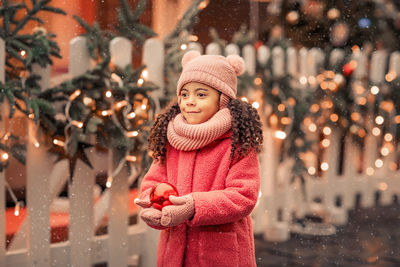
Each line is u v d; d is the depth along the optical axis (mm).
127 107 2721
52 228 3148
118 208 2895
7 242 2930
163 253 1800
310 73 4074
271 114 3691
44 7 2576
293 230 4023
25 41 2578
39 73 2605
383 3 4508
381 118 4406
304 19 4289
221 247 1727
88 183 2787
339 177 4613
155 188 1684
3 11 2498
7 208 3455
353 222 4285
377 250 3490
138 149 2828
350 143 4602
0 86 2416
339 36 4355
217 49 3365
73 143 2576
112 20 4383
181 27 3150
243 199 1687
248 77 3393
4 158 2496
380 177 4930
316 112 4051
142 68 2818
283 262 3221
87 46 2744
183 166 1787
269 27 4422
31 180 2639
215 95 1776
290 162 4008
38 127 2605
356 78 4266
